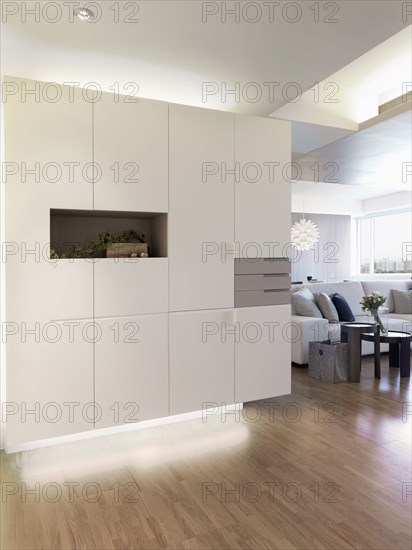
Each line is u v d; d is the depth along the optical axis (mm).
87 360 2775
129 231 3303
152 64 2896
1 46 2639
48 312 2660
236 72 3031
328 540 1852
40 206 2615
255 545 1825
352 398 3781
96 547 1827
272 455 2678
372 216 9672
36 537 1896
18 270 2580
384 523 1966
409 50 3500
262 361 3402
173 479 2395
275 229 3422
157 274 2979
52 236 3105
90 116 2750
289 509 2086
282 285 3488
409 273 8734
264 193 3365
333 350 4266
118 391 2873
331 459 2615
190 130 3068
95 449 2775
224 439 2926
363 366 4961
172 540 1867
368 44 2682
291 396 3852
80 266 2738
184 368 3092
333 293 6035
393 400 3723
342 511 2061
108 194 2801
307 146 4801
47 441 2824
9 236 2551
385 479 2367
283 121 3434
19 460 2625
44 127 2625
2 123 2727
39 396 2658
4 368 2773
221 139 3184
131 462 2602
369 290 6469
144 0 2201
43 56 2764
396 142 4660
